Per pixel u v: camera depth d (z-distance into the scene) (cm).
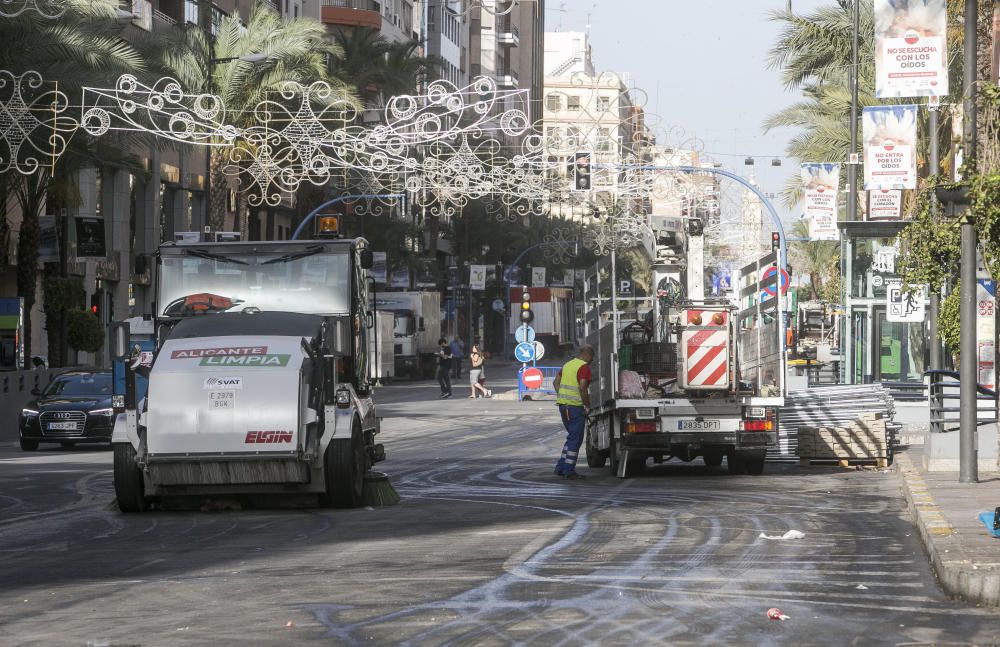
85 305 9938
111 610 1808
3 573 2205
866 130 5434
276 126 9225
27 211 7675
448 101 7281
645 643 1522
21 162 7194
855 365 7162
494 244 19912
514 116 7294
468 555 2289
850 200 7475
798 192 9706
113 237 10612
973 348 3250
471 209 18288
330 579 2044
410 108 7438
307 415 3112
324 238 3550
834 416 4781
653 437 4103
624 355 4172
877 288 7138
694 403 4106
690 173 9419
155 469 3094
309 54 9375
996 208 2652
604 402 4262
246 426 3070
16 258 9019
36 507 3397
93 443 6238
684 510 3027
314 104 9319
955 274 4259
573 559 2217
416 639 1558
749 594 1853
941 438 3728
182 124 8331
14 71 6600
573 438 4091
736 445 4103
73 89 6719
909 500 3008
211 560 2317
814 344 12912
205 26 10788
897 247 7000
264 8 9488
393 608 1766
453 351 14175
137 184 10975
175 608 1811
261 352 3133
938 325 4478
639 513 2966
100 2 6756
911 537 2481
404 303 14375
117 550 2502
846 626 1620
